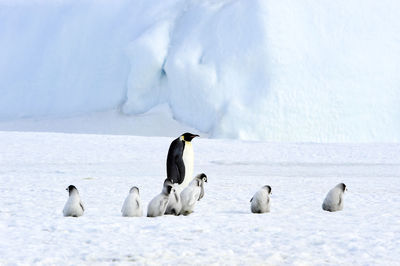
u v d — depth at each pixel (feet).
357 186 84.79
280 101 301.02
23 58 380.99
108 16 374.22
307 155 149.18
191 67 315.58
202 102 308.19
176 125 310.45
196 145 168.66
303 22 332.60
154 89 329.72
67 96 352.08
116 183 85.56
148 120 313.94
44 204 61.05
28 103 357.20
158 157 138.21
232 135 290.97
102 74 351.25
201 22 338.75
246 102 301.02
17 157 131.23
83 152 143.84
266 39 316.60
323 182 91.20
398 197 69.21
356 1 350.43
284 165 126.41
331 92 308.60
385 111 308.40
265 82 305.94
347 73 316.40
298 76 310.65
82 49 366.22
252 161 135.03
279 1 335.88
